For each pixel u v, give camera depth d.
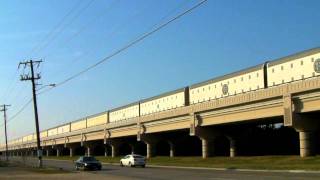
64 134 158.12
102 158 116.94
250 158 63.94
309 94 52.34
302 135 55.12
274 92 57.28
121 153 135.62
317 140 64.56
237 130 80.12
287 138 95.50
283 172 40.34
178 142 105.25
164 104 89.50
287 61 56.78
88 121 136.75
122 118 111.19
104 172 47.25
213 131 77.69
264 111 60.00
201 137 77.19
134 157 62.72
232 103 65.56
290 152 85.12
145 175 39.62
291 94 54.53
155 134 100.12
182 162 72.75
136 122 100.19
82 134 140.00
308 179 29.08
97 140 138.00
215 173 40.78
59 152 184.88
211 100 71.38
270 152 89.00
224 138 100.62
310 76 53.03
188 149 112.38
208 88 74.25
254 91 61.03
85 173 45.06
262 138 97.19
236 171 44.69
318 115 55.22
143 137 99.00
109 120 120.00
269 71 59.88
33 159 135.75
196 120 76.31
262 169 46.69
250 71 63.50
